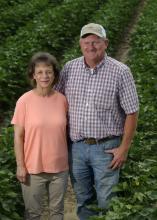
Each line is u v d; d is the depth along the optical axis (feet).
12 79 42.42
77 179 21.71
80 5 74.49
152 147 29.09
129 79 19.83
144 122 31.09
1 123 37.55
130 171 24.54
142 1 105.40
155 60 46.60
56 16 62.39
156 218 20.16
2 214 22.80
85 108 20.26
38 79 20.07
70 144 21.50
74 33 63.93
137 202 20.99
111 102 20.02
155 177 24.12
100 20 65.00
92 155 20.74
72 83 20.40
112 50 59.82
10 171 25.35
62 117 20.42
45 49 52.54
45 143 20.40
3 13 64.95
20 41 50.70
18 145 20.66
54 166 20.72
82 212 22.67
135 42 60.18
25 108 20.38
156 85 38.70
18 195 25.35
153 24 64.95
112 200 20.80
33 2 77.56
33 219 21.98
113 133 20.51
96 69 19.92
